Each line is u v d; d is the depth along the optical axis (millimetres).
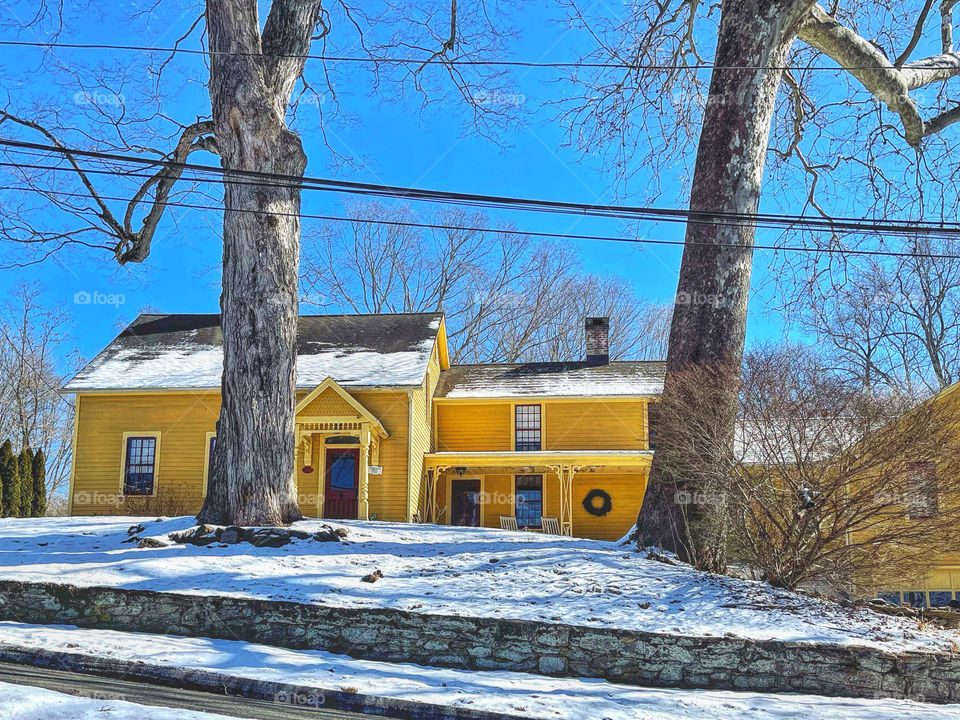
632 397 28344
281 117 15008
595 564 12508
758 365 12742
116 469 26516
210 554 12289
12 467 26000
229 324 14289
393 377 25984
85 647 8914
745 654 9734
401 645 10086
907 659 9734
